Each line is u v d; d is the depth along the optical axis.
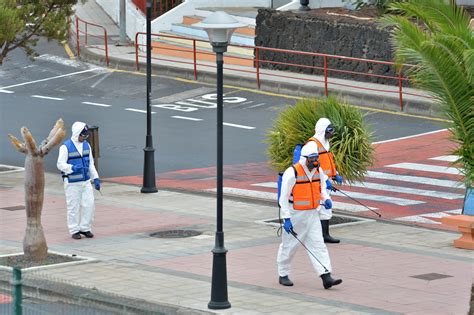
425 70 20.25
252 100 52.31
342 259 26.56
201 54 61.44
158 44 63.56
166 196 35.59
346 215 32.47
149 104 36.03
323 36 55.31
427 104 47.81
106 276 24.75
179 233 29.80
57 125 26.22
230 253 27.16
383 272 25.20
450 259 26.61
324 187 23.86
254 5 68.69
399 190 35.97
